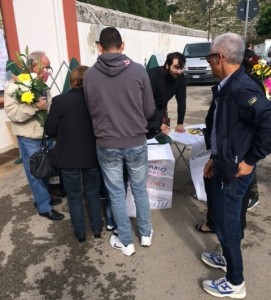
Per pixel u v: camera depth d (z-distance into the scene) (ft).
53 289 8.38
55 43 21.31
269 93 9.87
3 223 11.44
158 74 11.56
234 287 7.67
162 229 10.75
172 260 9.27
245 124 6.20
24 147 10.65
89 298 8.05
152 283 8.45
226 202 6.82
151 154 11.11
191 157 12.12
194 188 13.23
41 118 10.04
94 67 7.93
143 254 9.56
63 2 21.20
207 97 34.99
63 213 11.98
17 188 14.07
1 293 8.30
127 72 7.72
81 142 8.91
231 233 7.04
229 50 6.20
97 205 10.02
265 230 10.55
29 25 19.31
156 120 8.90
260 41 109.29
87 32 26.99
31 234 10.75
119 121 7.95
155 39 48.29
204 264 9.05
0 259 9.58
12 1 17.79
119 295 8.11
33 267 9.21
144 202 9.27
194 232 10.55
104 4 48.44
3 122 18.40
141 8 66.13
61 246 10.09
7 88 10.02
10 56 17.95
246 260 9.12
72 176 9.25
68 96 8.80
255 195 11.77
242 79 6.13
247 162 6.26
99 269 9.03
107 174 8.65
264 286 8.18
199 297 7.92
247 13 22.00
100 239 10.37
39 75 10.30
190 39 69.10
